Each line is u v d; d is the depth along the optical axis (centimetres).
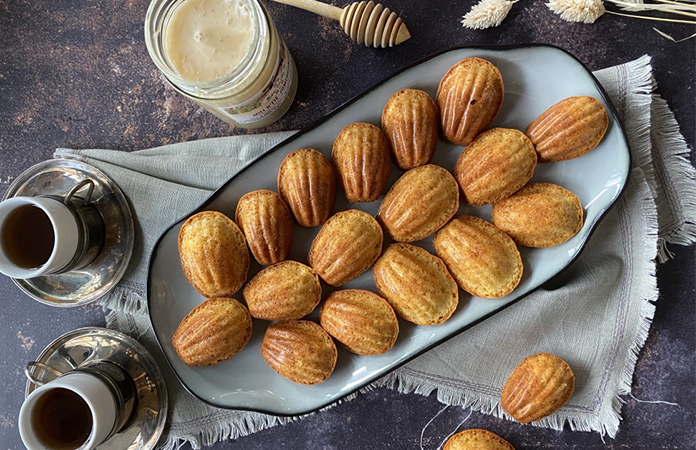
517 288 45
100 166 51
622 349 50
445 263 45
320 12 49
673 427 50
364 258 44
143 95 53
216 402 46
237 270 45
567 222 44
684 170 50
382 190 45
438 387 50
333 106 52
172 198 50
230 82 42
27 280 50
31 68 54
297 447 53
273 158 45
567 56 44
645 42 51
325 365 45
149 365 50
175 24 44
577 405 50
